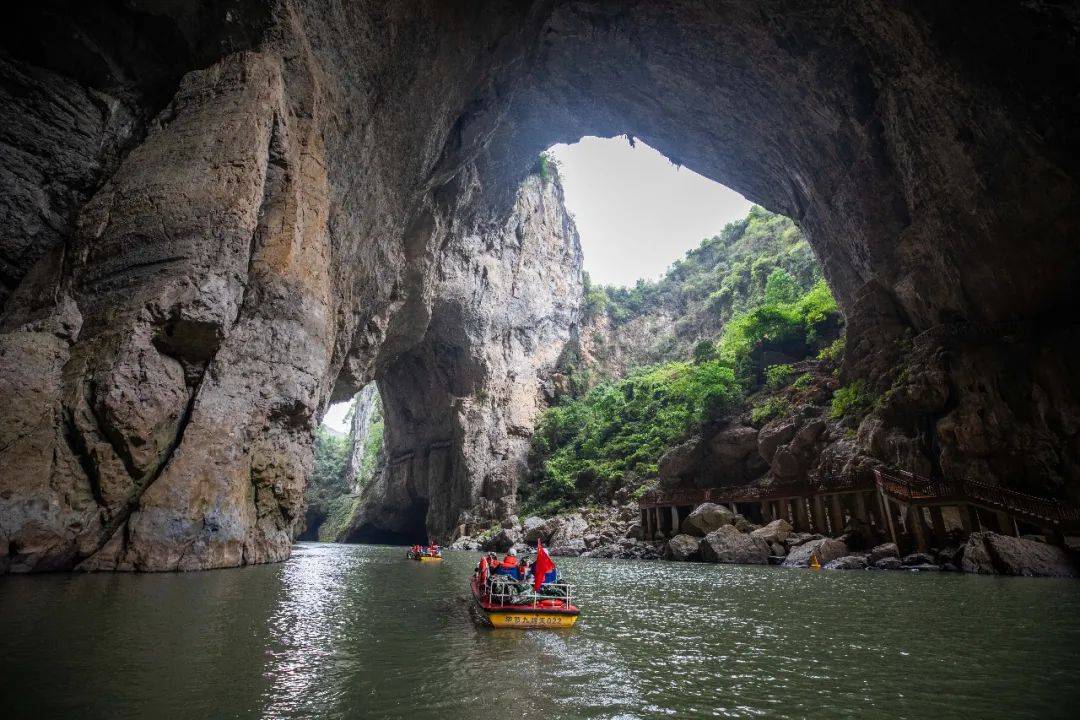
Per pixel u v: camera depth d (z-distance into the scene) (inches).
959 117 822.5
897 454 901.8
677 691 222.4
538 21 1117.7
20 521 437.4
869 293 1097.4
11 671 210.7
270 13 679.1
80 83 670.5
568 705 203.3
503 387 1825.8
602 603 453.1
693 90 1195.9
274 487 648.4
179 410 546.3
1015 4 709.9
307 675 227.6
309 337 698.8
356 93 848.3
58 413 478.0
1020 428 773.9
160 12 658.8
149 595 371.9
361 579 581.3
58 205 644.7
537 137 1488.7
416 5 871.7
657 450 1566.2
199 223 569.3
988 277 863.1
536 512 1628.9
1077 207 751.1
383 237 1059.9
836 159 1085.8
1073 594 469.7
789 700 213.6
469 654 271.7
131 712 179.9
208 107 636.1
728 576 673.0
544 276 2075.5
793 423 1151.6
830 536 898.1
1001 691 225.3
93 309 538.9
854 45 927.0
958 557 694.5
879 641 311.4
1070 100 711.7
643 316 2581.2
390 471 1982.0
